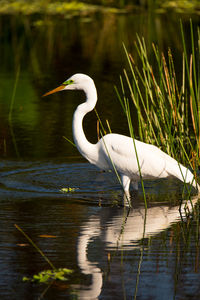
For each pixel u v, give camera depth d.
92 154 11.38
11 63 25.70
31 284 7.00
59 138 15.09
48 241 8.29
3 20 36.84
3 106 18.80
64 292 6.77
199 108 10.71
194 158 11.19
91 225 8.98
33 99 19.81
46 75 23.12
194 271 7.32
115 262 7.58
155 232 8.70
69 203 10.15
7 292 6.77
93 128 16.25
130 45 27.77
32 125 16.45
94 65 24.50
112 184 11.48
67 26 34.97
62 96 20.56
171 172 10.80
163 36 29.27
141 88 20.48
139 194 10.82
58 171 12.28
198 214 9.59
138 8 41.16
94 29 33.50
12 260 7.64
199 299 6.60
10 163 12.82
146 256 7.78
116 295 6.71
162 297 6.63
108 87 20.81
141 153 10.81
